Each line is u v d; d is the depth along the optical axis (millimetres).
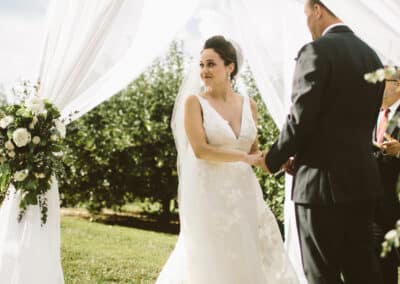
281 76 3824
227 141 2873
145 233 7027
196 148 2859
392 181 3135
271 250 2961
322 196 2334
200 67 3031
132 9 3256
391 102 3225
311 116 2279
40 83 3170
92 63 3211
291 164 2736
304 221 2436
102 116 7801
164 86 7953
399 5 2639
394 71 1598
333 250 2357
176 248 3031
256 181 3043
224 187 2885
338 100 2322
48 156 3105
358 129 2367
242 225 2854
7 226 3105
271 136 5910
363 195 2303
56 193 3229
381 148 3070
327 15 2531
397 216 3119
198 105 2914
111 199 8086
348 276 2383
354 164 2309
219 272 2820
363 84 2363
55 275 3139
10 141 3029
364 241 2348
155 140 7719
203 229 2863
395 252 3109
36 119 3043
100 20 3143
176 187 7977
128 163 7930
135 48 3277
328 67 2309
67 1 3162
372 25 2701
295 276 2947
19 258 3035
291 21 3736
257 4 3779
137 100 7859
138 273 4535
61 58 3160
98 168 7902
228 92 3047
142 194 8156
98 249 5590
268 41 3812
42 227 3123
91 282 4145
